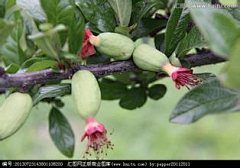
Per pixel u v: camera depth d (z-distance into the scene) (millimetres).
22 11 1429
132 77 2146
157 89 2174
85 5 1541
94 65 1497
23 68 1479
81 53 1491
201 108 1072
